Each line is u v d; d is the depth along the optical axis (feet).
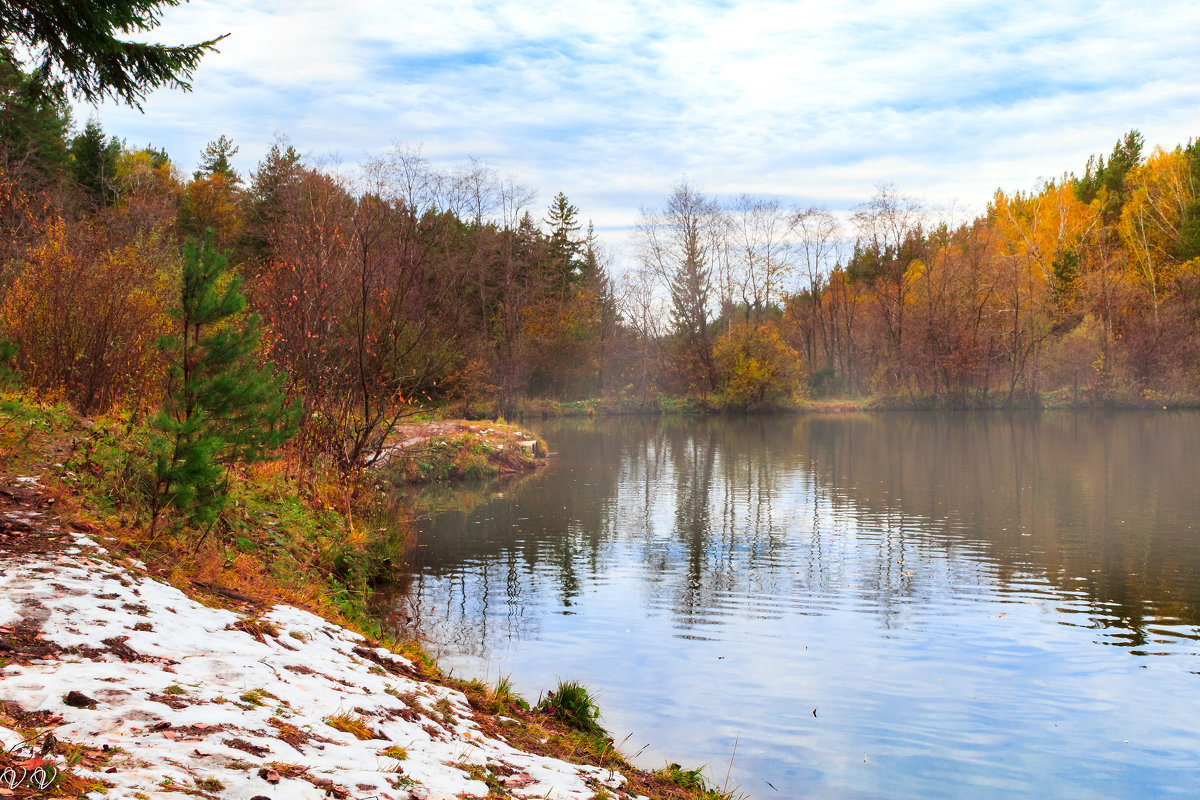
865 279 239.09
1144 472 80.64
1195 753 22.75
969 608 36.70
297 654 18.26
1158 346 177.78
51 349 42.73
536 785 14.85
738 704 25.77
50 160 113.80
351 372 56.44
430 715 17.61
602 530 54.75
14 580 17.31
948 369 184.44
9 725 11.00
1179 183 202.18
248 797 10.46
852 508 63.10
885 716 24.98
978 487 73.10
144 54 28.89
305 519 38.91
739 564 45.03
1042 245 212.02
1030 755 22.47
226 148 235.20
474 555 46.93
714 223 195.62
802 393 198.08
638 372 200.95
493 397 170.09
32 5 27.17
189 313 25.43
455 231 166.91
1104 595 38.65
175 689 13.82
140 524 24.82
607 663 29.32
